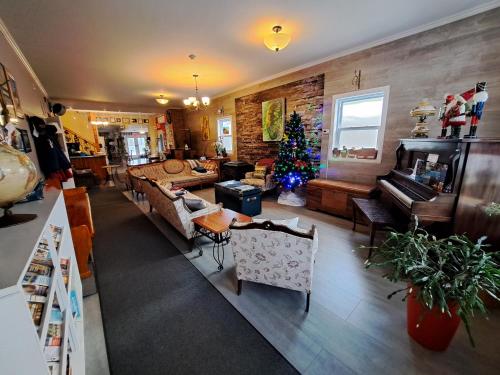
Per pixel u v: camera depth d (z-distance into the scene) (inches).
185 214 98.0
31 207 47.1
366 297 72.9
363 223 131.2
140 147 632.4
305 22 102.7
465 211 72.4
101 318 66.8
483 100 72.0
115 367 52.2
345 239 112.7
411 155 108.2
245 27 104.9
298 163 167.9
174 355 54.9
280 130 195.8
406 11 96.2
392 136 129.1
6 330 23.3
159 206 117.3
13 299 22.9
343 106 153.8
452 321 49.7
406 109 121.6
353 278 82.4
